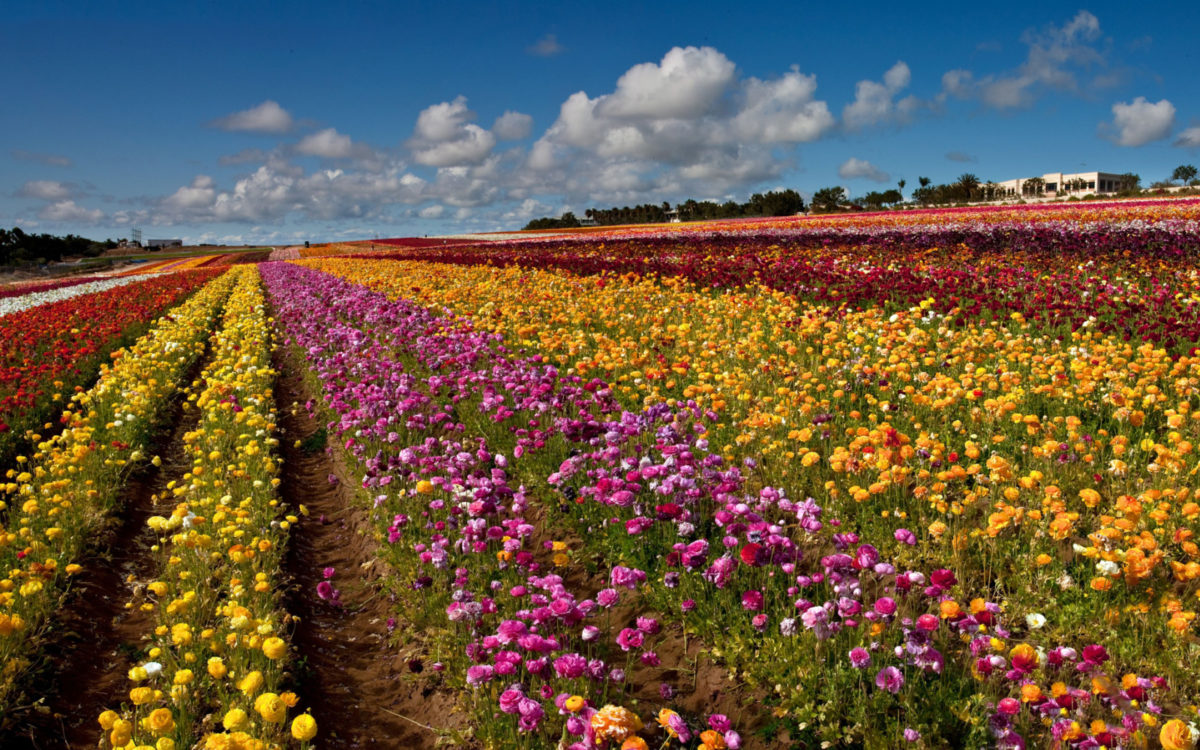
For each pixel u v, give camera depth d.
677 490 5.32
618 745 3.32
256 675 3.58
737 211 95.06
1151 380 6.86
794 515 5.32
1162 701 3.60
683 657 4.58
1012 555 4.77
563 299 15.64
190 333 16.14
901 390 7.80
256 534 6.23
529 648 3.64
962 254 21.52
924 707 3.67
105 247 131.62
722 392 7.79
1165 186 78.69
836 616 4.36
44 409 10.44
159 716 3.28
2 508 6.96
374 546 6.46
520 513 5.38
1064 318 10.99
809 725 3.76
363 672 4.94
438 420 7.45
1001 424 6.71
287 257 63.94
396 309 14.09
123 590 5.95
